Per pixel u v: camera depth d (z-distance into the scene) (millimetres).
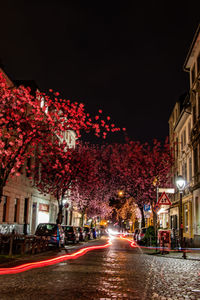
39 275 11117
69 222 56906
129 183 40875
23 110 19094
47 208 42000
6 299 7414
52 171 35469
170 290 8977
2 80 18984
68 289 8656
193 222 30953
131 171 39844
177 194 40031
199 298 8039
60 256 18828
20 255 17922
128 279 10664
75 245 31344
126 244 34812
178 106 41469
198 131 29438
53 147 27453
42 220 39906
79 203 49688
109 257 18500
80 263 15062
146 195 38438
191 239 32031
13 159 17547
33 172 34500
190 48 30906
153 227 31469
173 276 11617
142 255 20391
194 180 30797
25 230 33094
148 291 8750
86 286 9148
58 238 24828
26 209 34062
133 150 39562
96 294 8125
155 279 10828
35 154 35000
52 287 8906
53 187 36906
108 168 49844
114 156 44469
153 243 29875
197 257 19344
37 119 19828
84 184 44719
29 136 18859
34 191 36156
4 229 27578
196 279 11047
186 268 14070
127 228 91875
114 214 112375
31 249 19703
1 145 17984
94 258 17750
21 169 31500
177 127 40250
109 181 51125
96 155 50062
